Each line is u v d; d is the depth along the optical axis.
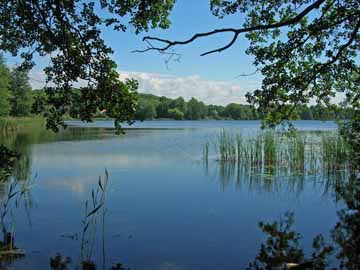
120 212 9.16
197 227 8.04
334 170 15.80
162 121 100.12
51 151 22.33
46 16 6.98
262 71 9.10
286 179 14.24
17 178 13.32
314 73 8.94
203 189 12.16
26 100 65.38
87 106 7.59
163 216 8.84
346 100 9.61
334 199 10.81
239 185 13.00
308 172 15.60
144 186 12.45
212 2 8.52
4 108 50.66
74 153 21.47
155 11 7.58
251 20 8.95
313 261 6.15
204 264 6.11
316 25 8.17
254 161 18.25
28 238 7.25
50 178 13.50
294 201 10.60
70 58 7.30
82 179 13.41
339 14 8.01
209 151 23.58
